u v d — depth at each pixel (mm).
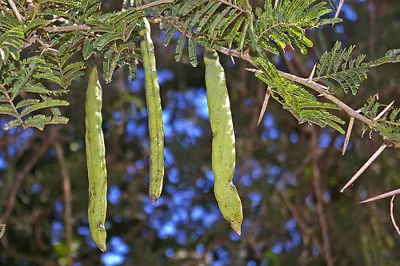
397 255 5996
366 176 5918
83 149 6762
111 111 6375
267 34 2197
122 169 6727
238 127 6547
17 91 2051
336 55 2285
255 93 6406
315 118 2328
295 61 5223
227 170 2158
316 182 5648
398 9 5828
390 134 2357
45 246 6766
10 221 6633
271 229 6656
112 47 2289
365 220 5906
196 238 6820
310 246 6633
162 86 7039
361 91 5480
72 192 6762
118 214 6824
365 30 5633
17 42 1937
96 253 7078
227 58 6336
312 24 2172
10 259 7051
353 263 6379
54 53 2279
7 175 6137
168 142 6781
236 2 2100
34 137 6508
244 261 6441
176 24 2217
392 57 2270
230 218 2158
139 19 2207
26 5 2209
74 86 5477
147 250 6574
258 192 6359
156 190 2102
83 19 2199
